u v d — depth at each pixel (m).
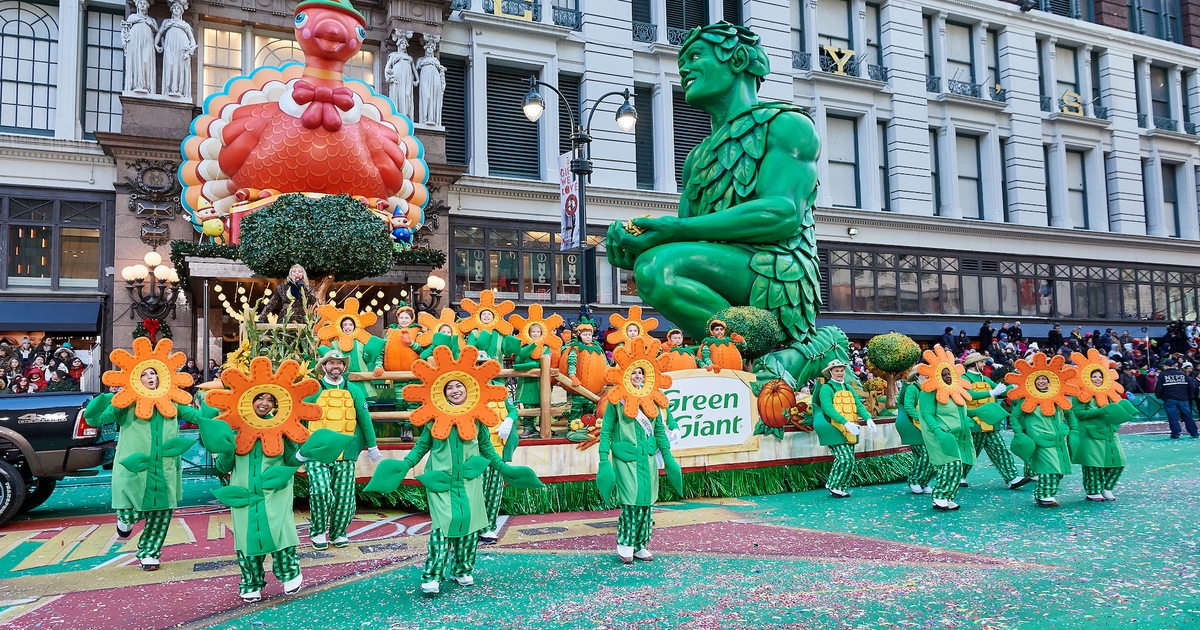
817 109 27.81
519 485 5.04
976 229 29.48
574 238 13.82
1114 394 8.17
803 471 9.35
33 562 6.09
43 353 17.70
